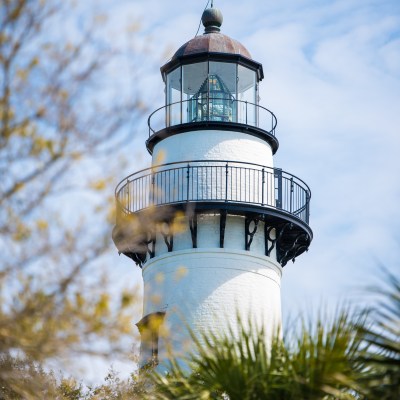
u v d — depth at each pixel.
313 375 18.75
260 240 38.78
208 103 39.66
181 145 39.34
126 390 26.59
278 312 38.78
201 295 37.38
